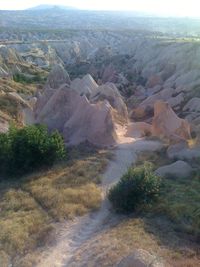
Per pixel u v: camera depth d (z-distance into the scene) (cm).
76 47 16100
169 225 2264
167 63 8188
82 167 3275
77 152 3678
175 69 7694
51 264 2034
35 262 2042
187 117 5144
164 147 3681
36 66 10812
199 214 2306
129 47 12875
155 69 8638
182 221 2286
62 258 2091
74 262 2005
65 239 2266
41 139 3400
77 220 2472
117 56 11288
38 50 13825
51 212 2548
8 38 18162
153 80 7588
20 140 3391
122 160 3472
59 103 4566
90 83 5916
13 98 5075
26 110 5028
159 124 4188
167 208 2402
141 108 5531
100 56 13312
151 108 5553
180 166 3039
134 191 2547
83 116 4109
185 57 7781
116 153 3638
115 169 3278
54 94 4662
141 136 4234
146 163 3222
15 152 3372
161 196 2606
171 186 2759
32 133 3425
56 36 19338
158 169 3080
